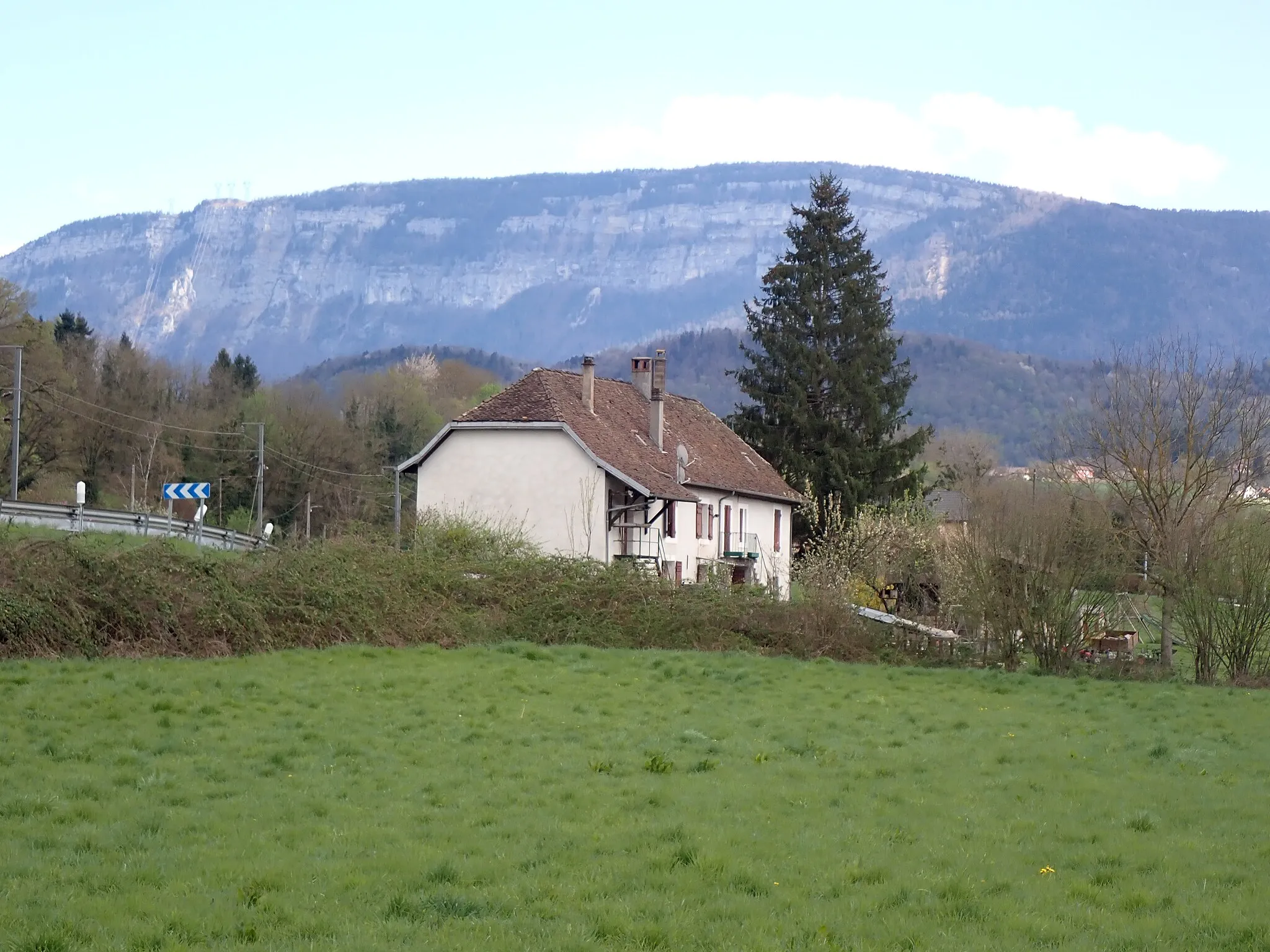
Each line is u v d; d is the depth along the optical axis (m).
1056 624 33.31
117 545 28.78
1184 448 36.34
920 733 21.08
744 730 20.38
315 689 22.44
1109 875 12.11
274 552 29.62
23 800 13.41
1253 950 9.97
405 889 10.84
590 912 10.42
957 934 10.20
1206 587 33.34
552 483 47.53
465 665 26.59
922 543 45.53
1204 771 18.03
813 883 11.54
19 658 23.66
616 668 27.75
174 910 10.05
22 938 9.26
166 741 17.02
